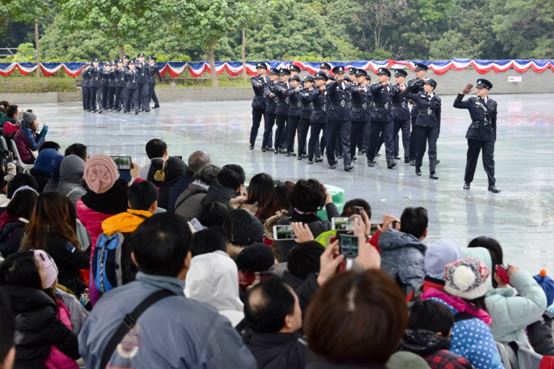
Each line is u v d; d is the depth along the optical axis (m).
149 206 6.46
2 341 2.79
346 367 2.76
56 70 49.34
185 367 3.72
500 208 15.17
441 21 67.31
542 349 6.39
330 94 19.92
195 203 8.58
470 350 5.08
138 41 46.28
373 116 20.38
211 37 47.94
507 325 5.98
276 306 4.11
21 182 9.78
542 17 63.22
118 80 37.31
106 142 24.92
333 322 2.74
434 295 5.25
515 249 12.09
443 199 16.05
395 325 2.75
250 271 5.71
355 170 20.05
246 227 6.84
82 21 45.47
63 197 7.09
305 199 7.35
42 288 5.32
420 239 7.16
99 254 6.12
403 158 22.39
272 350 4.12
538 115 35.59
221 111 38.41
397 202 15.61
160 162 9.99
